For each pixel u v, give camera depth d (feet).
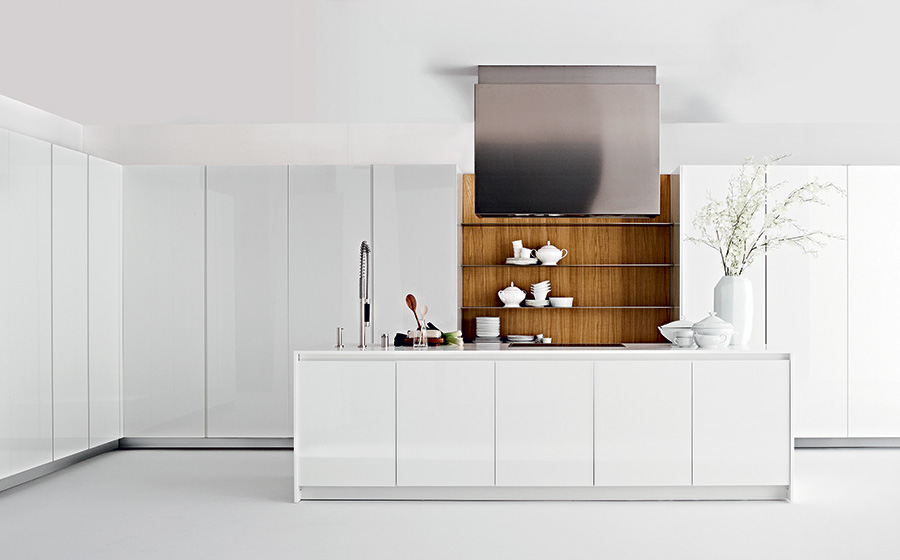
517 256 23.04
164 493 16.40
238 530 13.69
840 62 17.44
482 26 15.48
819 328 21.47
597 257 23.48
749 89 19.62
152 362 21.86
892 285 21.50
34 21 15.37
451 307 21.70
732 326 15.90
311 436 15.52
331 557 12.28
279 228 21.86
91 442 20.16
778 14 14.92
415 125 23.88
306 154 23.94
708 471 15.31
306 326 21.79
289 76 18.43
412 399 15.43
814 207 21.53
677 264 21.99
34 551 12.60
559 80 19.01
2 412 16.47
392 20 15.16
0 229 16.37
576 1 14.19
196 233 21.91
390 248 21.79
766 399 15.33
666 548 12.65
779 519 14.25
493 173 19.02
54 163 18.49
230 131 23.95
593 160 19.02
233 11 14.74
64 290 18.90
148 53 16.87
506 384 15.39
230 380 21.81
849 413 21.47
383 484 15.44
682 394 15.31
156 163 23.93
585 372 15.37
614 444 15.34
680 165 22.62
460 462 15.38
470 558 12.21
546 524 13.99
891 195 21.53
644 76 18.88
